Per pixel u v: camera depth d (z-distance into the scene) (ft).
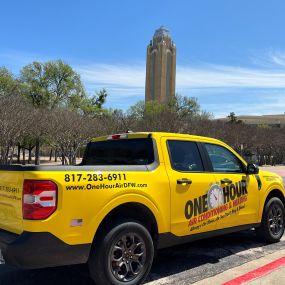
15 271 11.64
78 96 98.58
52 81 97.35
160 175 10.98
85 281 10.85
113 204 9.75
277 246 14.73
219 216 12.57
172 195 11.13
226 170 13.35
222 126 105.09
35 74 96.78
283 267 12.17
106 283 9.67
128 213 10.50
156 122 80.84
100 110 99.66
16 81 83.76
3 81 77.82
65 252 9.07
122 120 75.20
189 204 11.60
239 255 13.50
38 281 10.85
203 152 12.67
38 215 8.80
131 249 10.14
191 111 116.37
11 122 49.67
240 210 13.44
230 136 103.04
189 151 12.25
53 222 8.88
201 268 12.08
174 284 10.70
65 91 96.73
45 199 8.84
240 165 13.99
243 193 13.58
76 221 9.17
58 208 8.95
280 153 126.31
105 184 9.68
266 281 10.95
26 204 8.89
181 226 11.35
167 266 12.25
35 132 62.08
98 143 13.01
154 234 10.91
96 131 68.44
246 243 15.07
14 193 9.30
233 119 194.90
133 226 10.11
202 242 15.20
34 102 94.89
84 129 67.10
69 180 9.14
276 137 123.54
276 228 15.26
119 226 9.86
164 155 11.40
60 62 97.45
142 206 10.41
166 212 10.96
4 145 50.21
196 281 10.94
